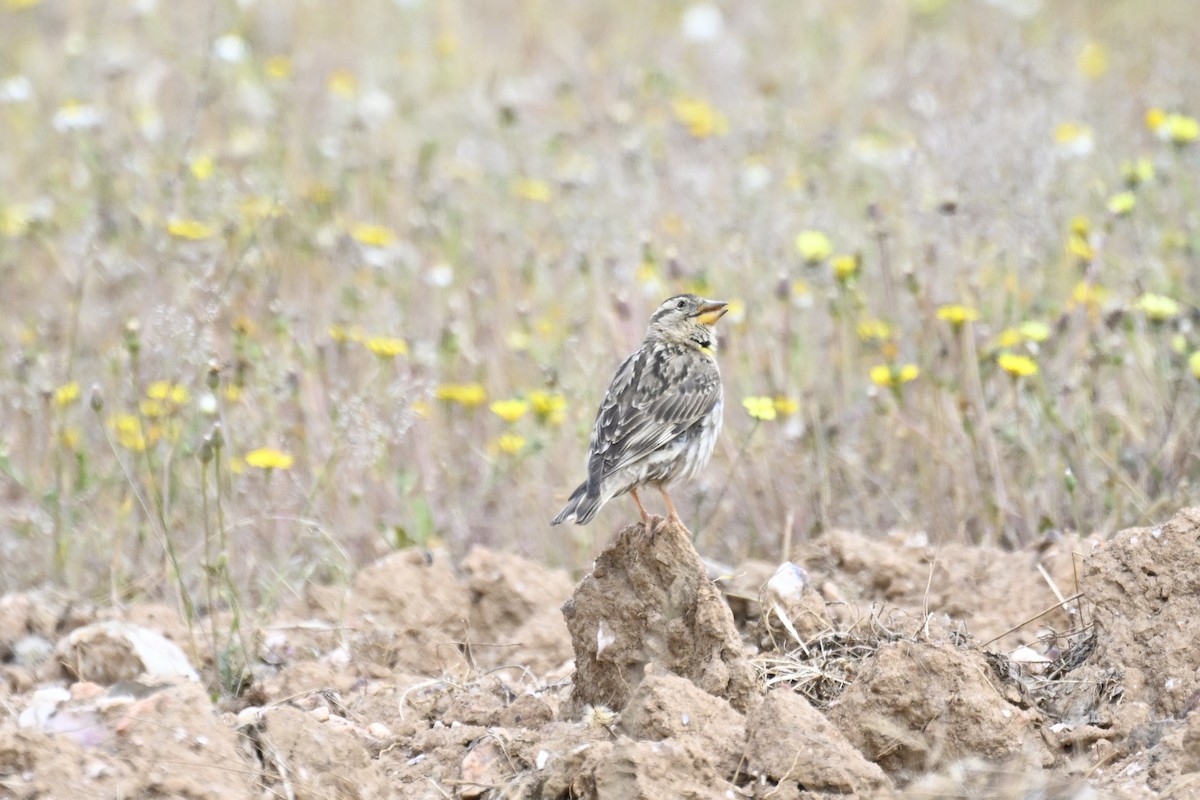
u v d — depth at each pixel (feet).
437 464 47.09
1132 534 31.71
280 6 79.77
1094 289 47.47
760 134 63.36
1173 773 27.61
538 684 35.12
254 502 43.70
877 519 43.62
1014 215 49.21
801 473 44.52
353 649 38.11
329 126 68.03
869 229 53.06
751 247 52.75
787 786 27.32
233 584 40.11
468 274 56.34
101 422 39.63
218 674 36.50
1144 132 59.72
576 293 52.85
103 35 76.33
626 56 75.66
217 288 49.55
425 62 74.59
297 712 29.45
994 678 30.63
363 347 48.80
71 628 38.96
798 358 48.21
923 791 27.37
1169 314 41.73
